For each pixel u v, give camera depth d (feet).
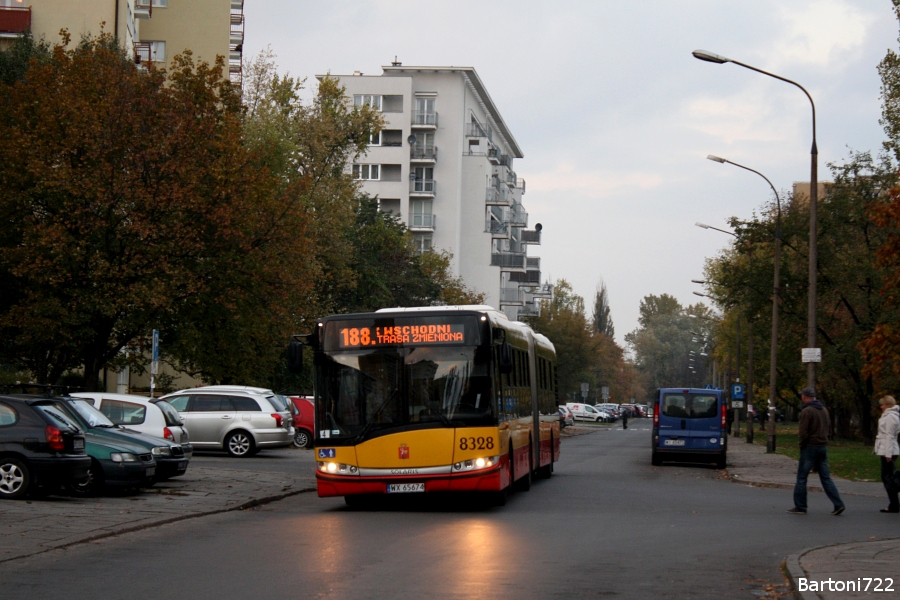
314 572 34.19
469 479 56.08
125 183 104.22
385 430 56.49
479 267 348.79
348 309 211.20
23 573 34.22
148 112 109.70
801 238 163.53
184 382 201.67
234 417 106.52
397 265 227.61
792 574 32.78
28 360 117.39
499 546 41.11
